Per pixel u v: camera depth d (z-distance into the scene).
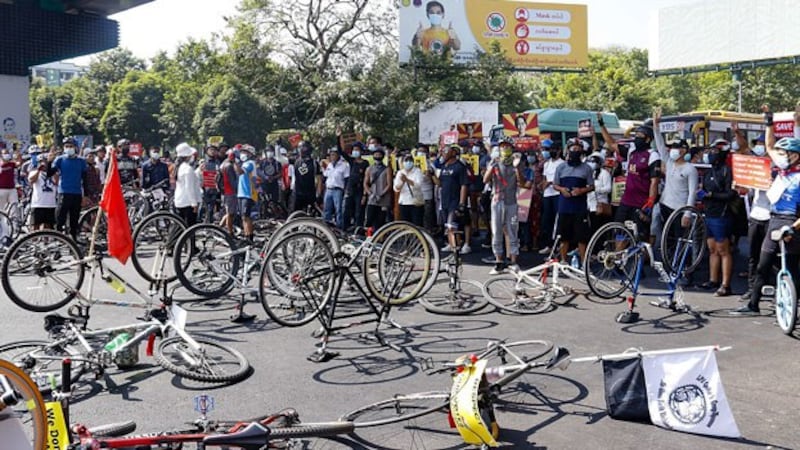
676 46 33.88
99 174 14.41
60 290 8.55
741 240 14.27
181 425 4.66
